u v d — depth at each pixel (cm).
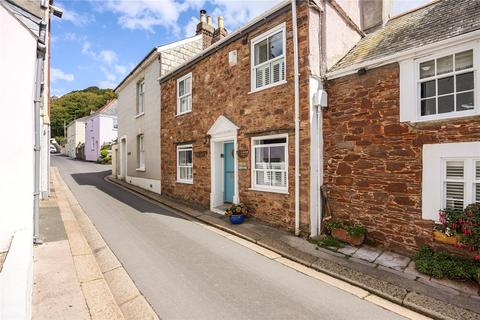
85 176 1898
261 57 775
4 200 428
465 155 466
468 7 550
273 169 732
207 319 335
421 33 575
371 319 346
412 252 529
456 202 488
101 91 6228
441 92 509
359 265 496
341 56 731
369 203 594
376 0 830
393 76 562
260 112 754
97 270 444
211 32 1423
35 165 557
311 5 646
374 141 587
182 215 867
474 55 461
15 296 248
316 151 649
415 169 528
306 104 641
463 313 352
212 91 936
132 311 348
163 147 1232
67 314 321
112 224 730
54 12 1057
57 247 529
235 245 600
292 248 575
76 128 3922
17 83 439
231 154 918
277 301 379
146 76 1402
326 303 379
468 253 460
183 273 455
